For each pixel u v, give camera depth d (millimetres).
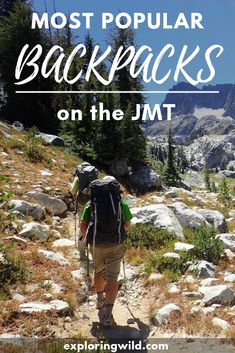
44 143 24844
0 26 40688
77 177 10344
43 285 8109
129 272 9211
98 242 6965
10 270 8344
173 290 8148
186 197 21656
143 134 29734
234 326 6816
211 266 9227
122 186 25531
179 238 11305
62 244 10875
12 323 6672
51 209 14039
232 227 15484
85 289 8430
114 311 7770
